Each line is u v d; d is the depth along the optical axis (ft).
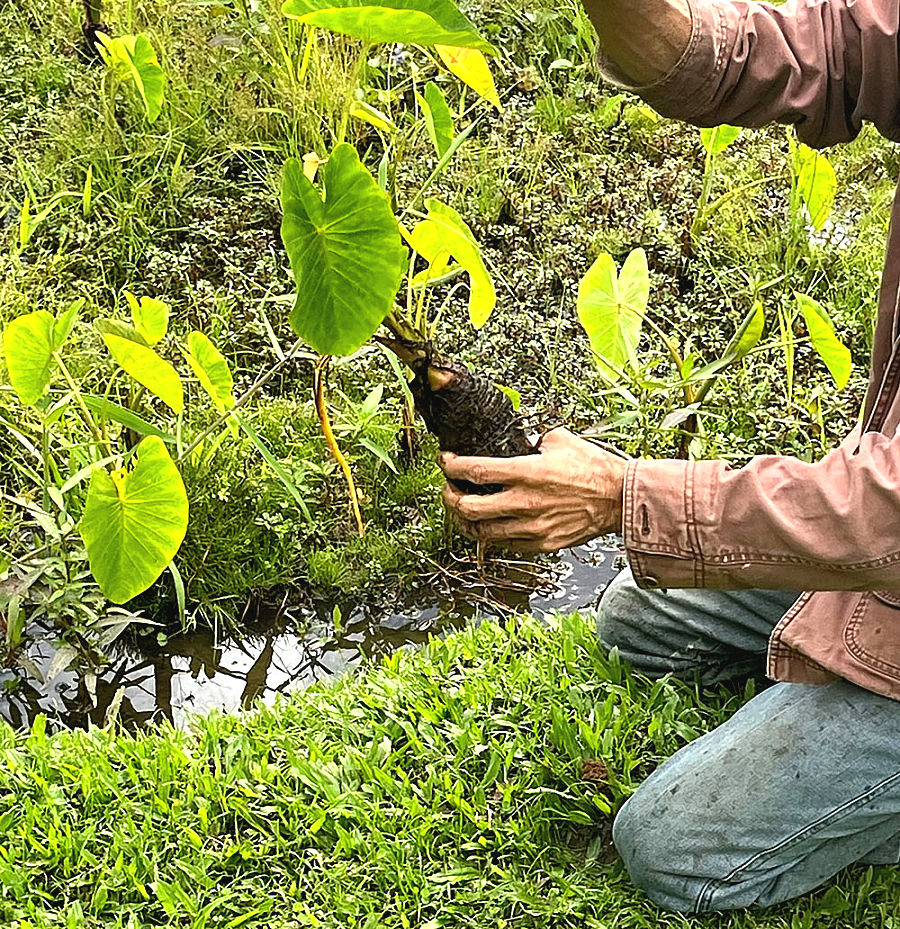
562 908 6.37
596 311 8.34
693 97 5.91
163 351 9.68
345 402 9.47
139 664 8.28
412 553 8.88
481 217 11.19
